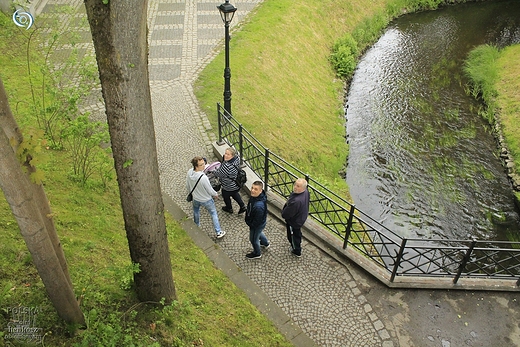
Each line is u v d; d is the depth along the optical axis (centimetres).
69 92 884
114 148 418
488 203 1313
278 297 702
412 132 1598
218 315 619
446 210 1281
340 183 1324
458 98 1795
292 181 853
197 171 724
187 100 1266
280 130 1308
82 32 1513
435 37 2286
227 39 962
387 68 1997
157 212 473
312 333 653
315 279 732
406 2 2542
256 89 1405
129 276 556
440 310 697
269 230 823
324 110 1612
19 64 1265
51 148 884
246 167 955
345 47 1944
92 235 677
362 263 750
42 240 393
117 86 378
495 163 1470
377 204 1287
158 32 1686
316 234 802
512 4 2673
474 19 2491
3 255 542
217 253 753
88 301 530
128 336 471
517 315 697
